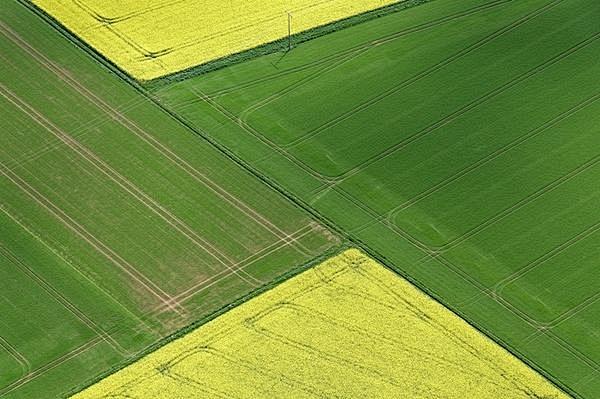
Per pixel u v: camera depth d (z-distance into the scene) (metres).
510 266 134.25
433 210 140.00
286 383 121.50
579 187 142.50
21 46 158.38
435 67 156.62
